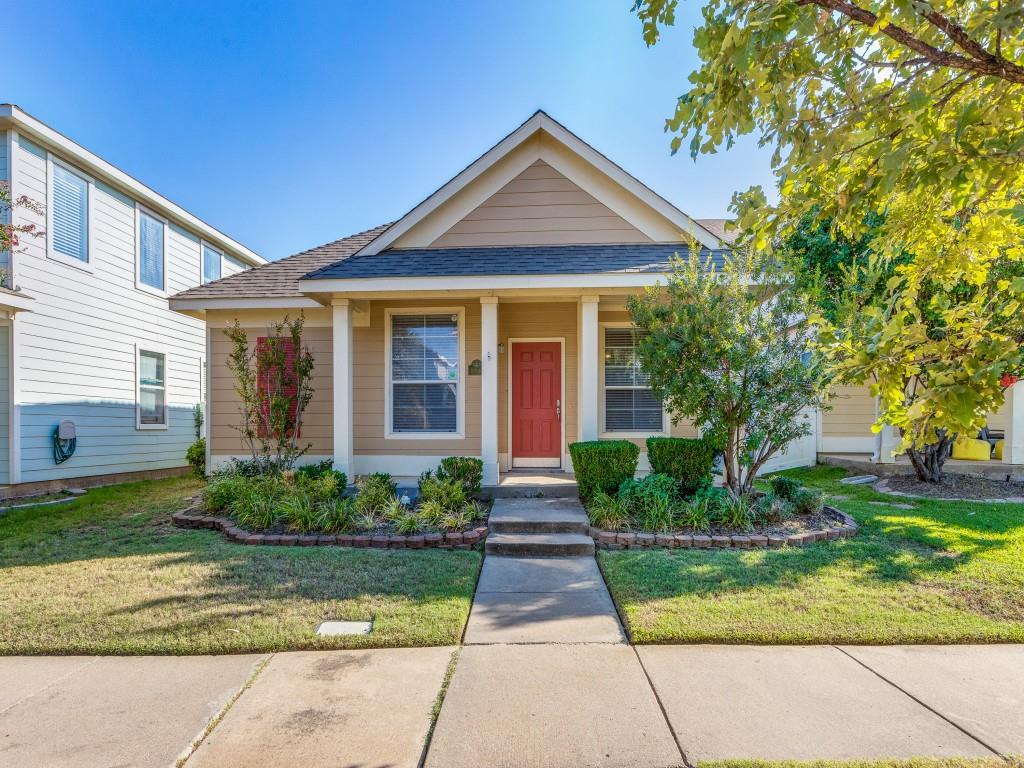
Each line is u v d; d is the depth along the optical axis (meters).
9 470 8.85
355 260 8.10
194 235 13.41
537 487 7.41
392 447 8.57
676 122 2.46
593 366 7.52
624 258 7.70
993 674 3.08
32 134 8.97
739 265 6.24
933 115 2.25
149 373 11.94
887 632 3.52
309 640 3.44
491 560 5.25
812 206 2.50
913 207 2.75
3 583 4.46
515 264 7.59
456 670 3.15
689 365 6.05
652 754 2.41
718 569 4.70
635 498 6.29
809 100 2.50
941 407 1.87
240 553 5.25
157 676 3.09
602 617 3.92
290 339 8.98
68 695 2.90
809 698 2.84
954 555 5.02
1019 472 9.26
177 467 12.66
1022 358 1.75
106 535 6.11
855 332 2.93
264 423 8.40
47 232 9.38
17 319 8.92
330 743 2.49
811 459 10.98
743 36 2.01
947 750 2.43
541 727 2.60
